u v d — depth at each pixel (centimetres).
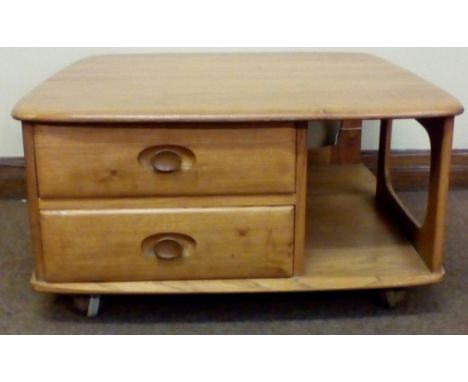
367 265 119
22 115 101
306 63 144
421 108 102
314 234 132
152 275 112
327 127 149
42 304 124
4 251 145
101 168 105
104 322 118
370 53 173
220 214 109
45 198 107
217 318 120
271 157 106
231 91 113
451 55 175
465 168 183
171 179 106
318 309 122
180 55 158
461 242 148
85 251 110
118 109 102
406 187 184
